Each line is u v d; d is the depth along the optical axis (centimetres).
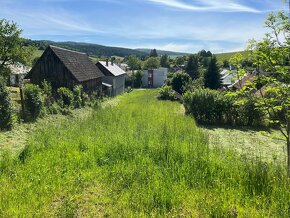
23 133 1578
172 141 1205
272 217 636
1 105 1546
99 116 2048
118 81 6519
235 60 1063
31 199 700
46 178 828
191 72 8662
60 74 3503
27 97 1959
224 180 835
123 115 2206
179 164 954
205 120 2608
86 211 666
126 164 961
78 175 854
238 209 663
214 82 6231
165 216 638
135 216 638
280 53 940
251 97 1053
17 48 3884
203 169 916
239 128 2402
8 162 941
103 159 1009
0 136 1403
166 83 6316
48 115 2206
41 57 3497
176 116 2405
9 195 713
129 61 13412
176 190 756
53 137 1242
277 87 955
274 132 2273
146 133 1390
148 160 981
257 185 787
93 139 1245
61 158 1015
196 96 2591
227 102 2538
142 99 4506
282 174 843
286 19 934
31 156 1021
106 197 730
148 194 731
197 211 666
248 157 1134
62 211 648
